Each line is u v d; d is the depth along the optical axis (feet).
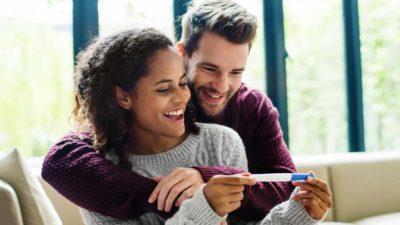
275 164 5.05
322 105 9.23
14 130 7.97
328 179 8.12
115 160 4.19
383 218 7.75
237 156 4.34
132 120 4.16
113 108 4.10
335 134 9.29
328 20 9.16
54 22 7.97
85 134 4.41
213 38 4.59
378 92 9.52
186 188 3.70
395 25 9.52
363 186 8.16
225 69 4.66
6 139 7.95
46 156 4.26
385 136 9.59
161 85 3.91
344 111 9.32
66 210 6.98
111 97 4.10
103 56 4.11
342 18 9.16
